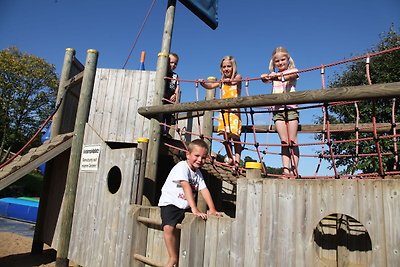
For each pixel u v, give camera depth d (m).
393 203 2.33
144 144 4.68
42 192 7.64
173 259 3.29
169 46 5.48
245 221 3.01
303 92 3.32
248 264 2.90
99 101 6.99
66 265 5.41
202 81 4.55
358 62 10.55
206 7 6.34
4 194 20.95
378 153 3.32
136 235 3.99
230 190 8.38
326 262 3.31
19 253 7.49
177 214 3.34
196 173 3.50
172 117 6.38
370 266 2.36
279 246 2.76
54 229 6.91
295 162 4.35
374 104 3.18
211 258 3.17
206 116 6.09
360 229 3.21
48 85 30.86
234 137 5.43
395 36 9.91
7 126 29.53
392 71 9.34
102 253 4.61
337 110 8.99
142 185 4.56
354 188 2.51
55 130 7.26
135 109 6.87
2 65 28.55
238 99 3.85
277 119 4.54
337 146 8.67
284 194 2.83
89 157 5.54
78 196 5.55
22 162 5.81
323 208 2.61
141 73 7.02
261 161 4.16
